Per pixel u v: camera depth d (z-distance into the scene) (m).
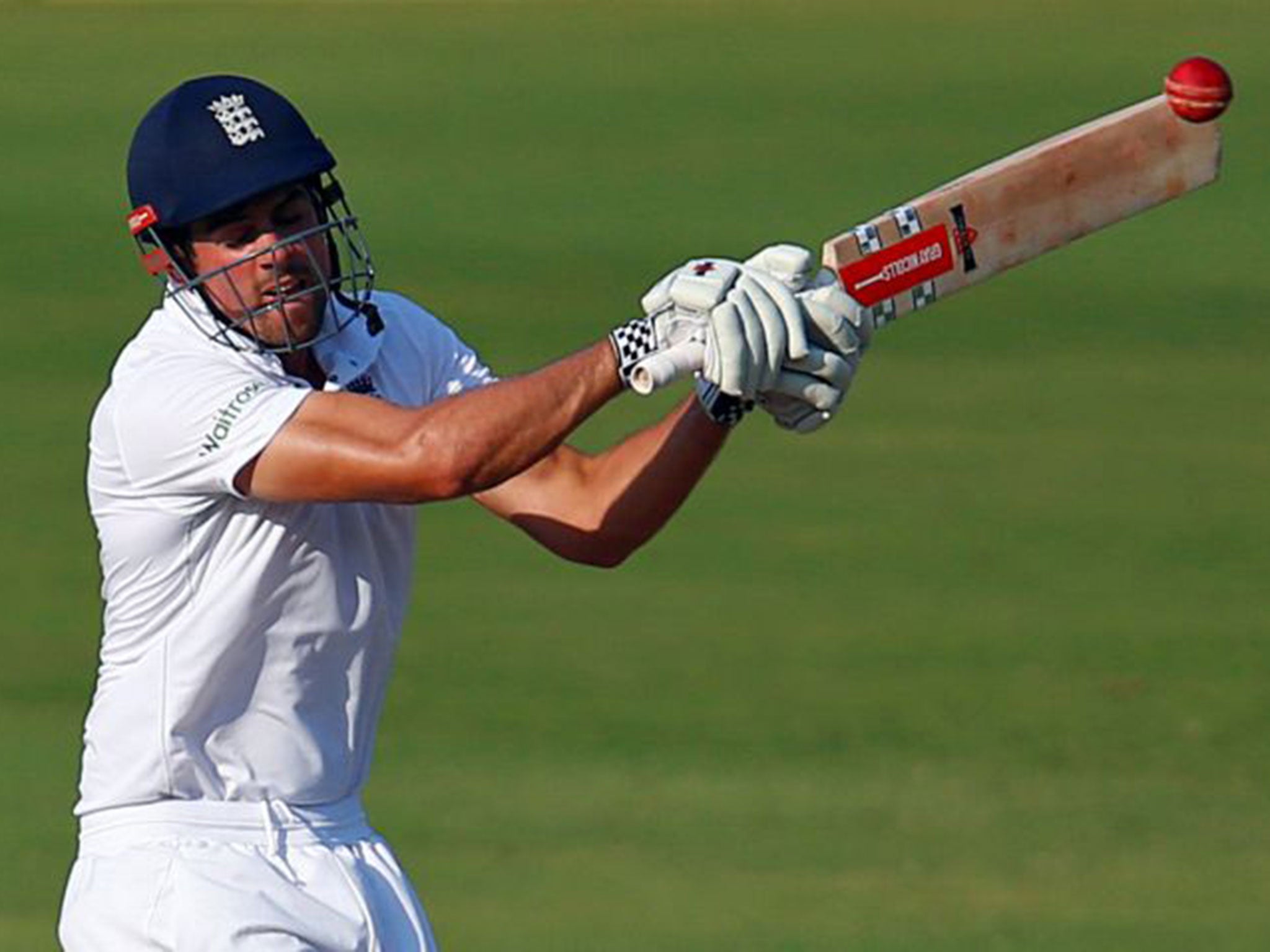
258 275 18.56
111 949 18.84
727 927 28.86
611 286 73.19
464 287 72.88
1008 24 130.38
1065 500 49.91
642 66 120.25
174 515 18.50
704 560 45.66
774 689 38.25
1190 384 59.88
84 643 41.12
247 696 18.94
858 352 18.20
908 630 41.31
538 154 97.81
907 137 100.81
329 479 17.88
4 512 49.28
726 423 19.64
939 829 32.28
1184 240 77.25
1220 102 18.86
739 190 90.25
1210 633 41.03
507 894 30.08
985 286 70.62
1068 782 34.06
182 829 18.88
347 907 19.09
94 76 117.44
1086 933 28.67
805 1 139.62
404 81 117.06
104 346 64.88
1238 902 29.66
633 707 37.41
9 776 34.47
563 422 17.67
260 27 132.25
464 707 37.44
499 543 46.50
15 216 84.44
